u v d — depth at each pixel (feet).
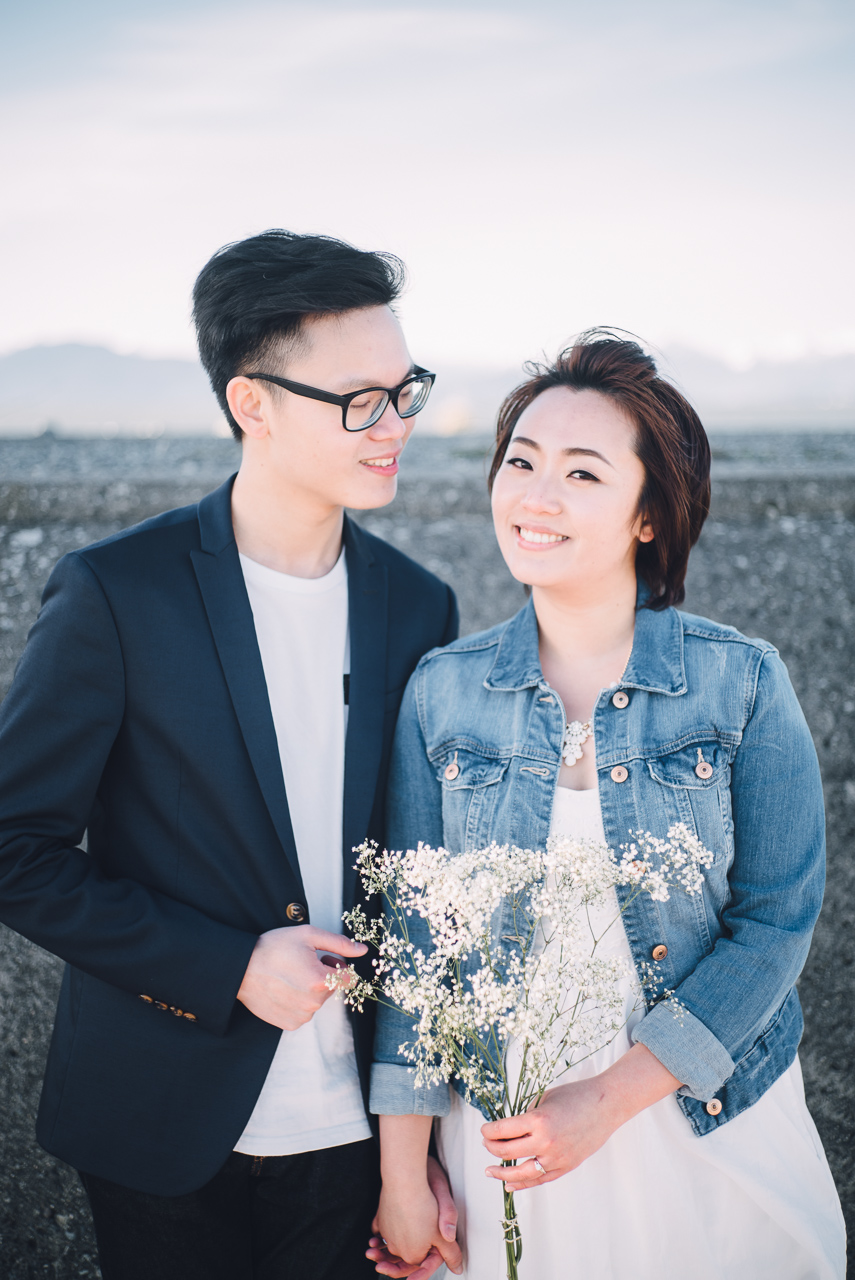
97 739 4.55
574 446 4.44
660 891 3.96
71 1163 4.71
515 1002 3.84
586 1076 4.49
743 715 4.53
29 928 4.39
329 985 4.28
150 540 4.86
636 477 4.56
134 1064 4.67
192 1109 4.61
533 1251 4.53
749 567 10.07
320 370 4.48
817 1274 4.55
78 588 4.54
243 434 4.90
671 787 4.51
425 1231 4.75
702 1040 4.19
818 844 4.49
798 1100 4.81
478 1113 4.68
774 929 4.35
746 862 4.50
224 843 4.70
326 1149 4.90
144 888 4.57
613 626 4.94
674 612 4.94
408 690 5.32
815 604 9.68
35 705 4.43
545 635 5.08
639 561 5.03
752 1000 4.27
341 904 5.00
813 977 8.07
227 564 4.85
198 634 4.69
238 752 4.67
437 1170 4.99
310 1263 5.04
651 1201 4.39
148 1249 4.83
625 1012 4.50
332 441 4.54
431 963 3.89
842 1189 7.64
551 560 4.54
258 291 4.45
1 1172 7.49
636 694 4.72
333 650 5.14
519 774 4.74
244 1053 4.61
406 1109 4.71
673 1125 4.42
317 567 5.13
